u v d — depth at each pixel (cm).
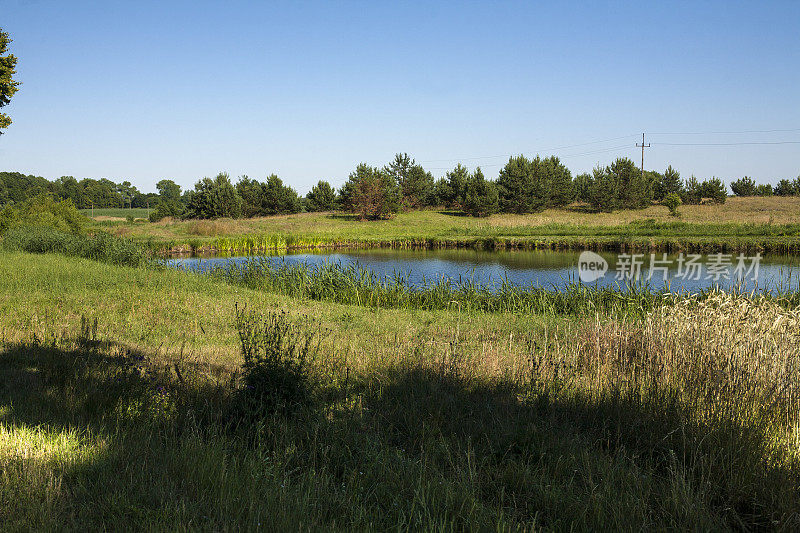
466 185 8069
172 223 7138
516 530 306
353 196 7731
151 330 945
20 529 274
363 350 790
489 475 397
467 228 5991
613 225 5469
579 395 562
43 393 519
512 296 1536
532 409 538
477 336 959
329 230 6216
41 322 923
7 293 1242
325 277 1838
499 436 473
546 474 403
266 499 331
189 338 895
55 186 16662
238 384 563
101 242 2472
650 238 3962
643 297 1416
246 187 8775
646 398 528
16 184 15912
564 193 7900
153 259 2428
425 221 7275
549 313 1438
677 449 444
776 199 7419
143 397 514
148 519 289
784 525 336
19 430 403
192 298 1319
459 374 637
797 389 532
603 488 375
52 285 1384
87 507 306
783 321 707
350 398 563
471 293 1644
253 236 4981
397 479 381
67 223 4400
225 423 483
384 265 3148
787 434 473
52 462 357
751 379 546
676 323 743
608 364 668
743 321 756
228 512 313
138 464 368
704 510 351
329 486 373
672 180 7988
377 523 320
